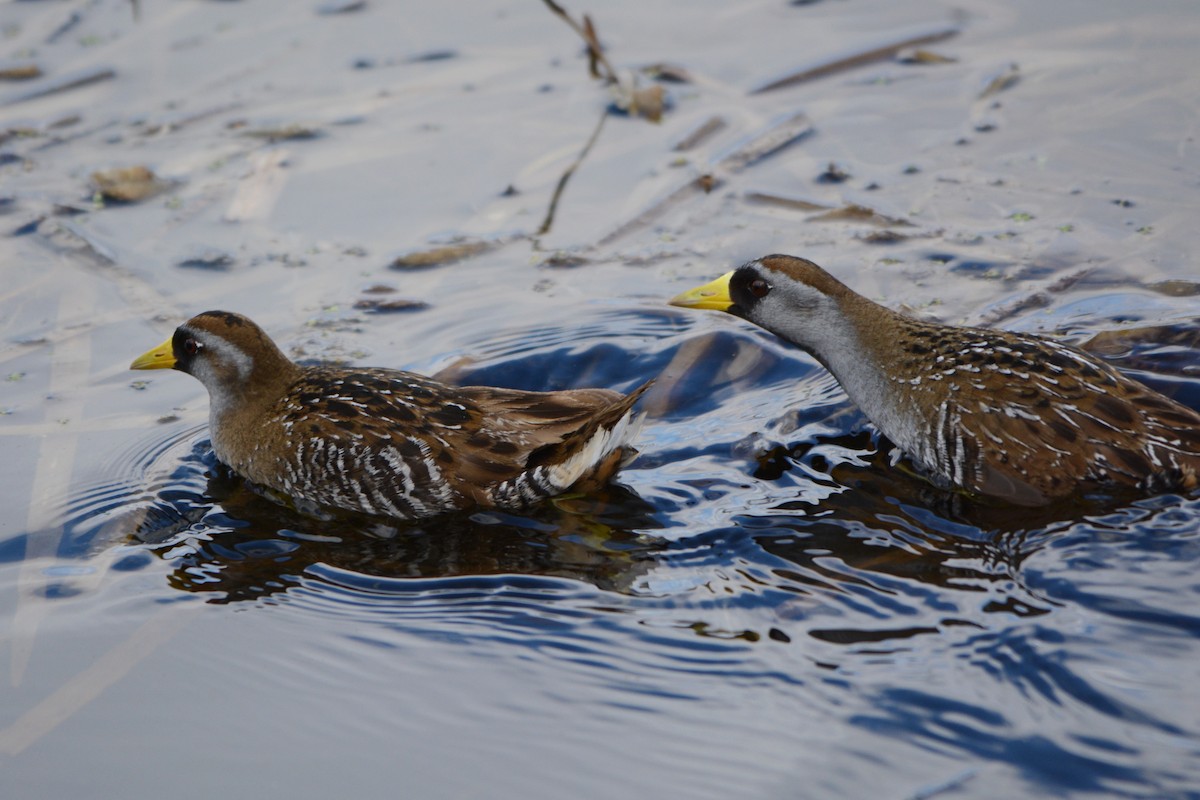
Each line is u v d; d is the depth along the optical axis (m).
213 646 8.02
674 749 6.91
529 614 8.20
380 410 9.68
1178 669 7.10
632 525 9.08
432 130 15.45
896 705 7.05
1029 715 6.90
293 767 6.96
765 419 10.37
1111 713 6.84
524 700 7.39
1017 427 8.95
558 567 8.70
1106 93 14.95
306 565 8.91
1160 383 9.98
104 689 7.63
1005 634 7.51
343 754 7.04
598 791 6.66
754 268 10.41
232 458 10.25
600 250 13.10
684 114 15.52
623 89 15.77
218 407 10.37
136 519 9.52
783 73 16.14
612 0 18.27
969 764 6.60
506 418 9.60
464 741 7.09
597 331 11.70
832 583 8.20
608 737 7.05
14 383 11.27
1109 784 6.39
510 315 12.05
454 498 9.45
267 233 13.64
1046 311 11.19
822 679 7.33
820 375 10.98
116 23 18.09
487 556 8.91
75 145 15.34
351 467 9.56
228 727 7.29
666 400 10.77
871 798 6.43
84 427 10.73
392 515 9.61
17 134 15.55
